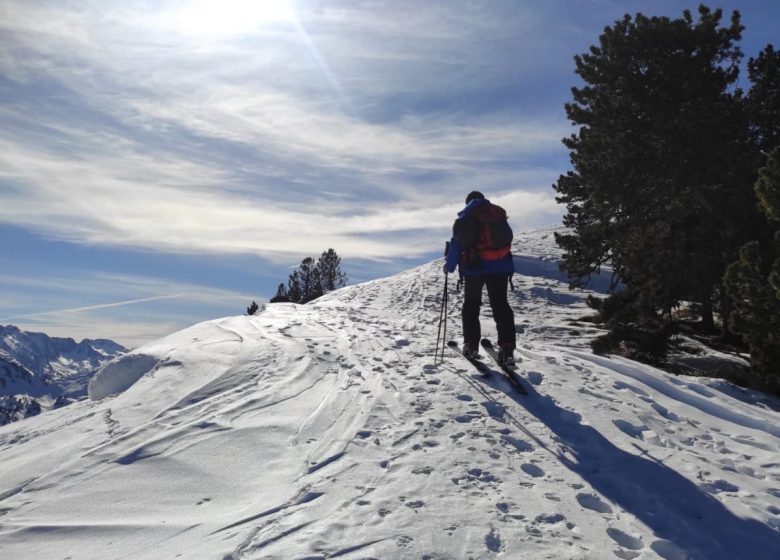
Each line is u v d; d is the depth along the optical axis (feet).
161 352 26.63
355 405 19.53
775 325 33.01
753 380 34.86
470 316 24.22
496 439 16.97
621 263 57.57
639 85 54.90
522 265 99.04
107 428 18.17
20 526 11.97
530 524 12.23
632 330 43.42
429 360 26.11
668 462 16.42
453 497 13.19
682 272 45.19
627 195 59.16
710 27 53.62
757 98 53.36
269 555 10.48
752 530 12.83
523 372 24.35
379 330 34.78
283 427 17.28
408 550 10.82
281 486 13.70
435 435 17.04
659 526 12.79
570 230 125.49
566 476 14.99
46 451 16.74
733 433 20.48
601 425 18.88
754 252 33.78
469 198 24.40
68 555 10.92
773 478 16.24
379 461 15.11
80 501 13.05
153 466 14.74
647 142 56.65
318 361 25.12
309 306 49.21
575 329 57.16
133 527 11.92
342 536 11.25
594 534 12.03
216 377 22.40
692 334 57.00
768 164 32.42
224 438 16.43
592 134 62.28
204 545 11.01
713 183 54.70
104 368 27.53
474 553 10.91
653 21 55.42
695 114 50.39
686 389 26.07
